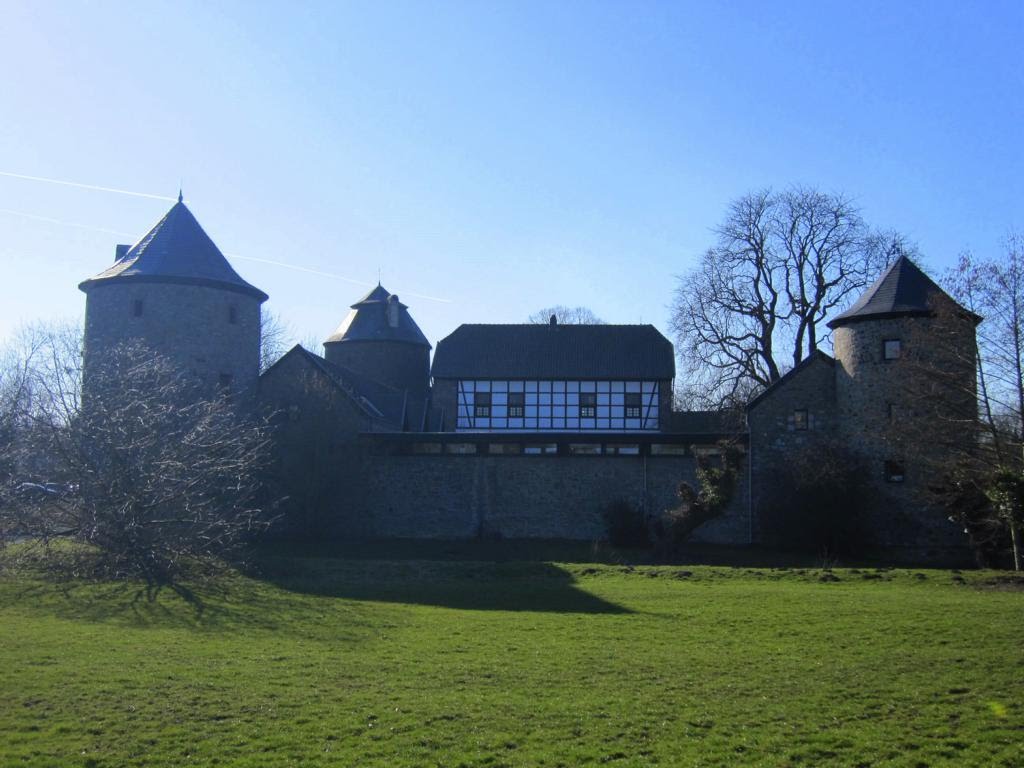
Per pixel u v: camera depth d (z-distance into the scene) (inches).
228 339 1448.1
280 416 1471.5
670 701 426.0
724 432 1473.9
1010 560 1187.3
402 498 1451.8
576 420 1841.8
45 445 885.2
